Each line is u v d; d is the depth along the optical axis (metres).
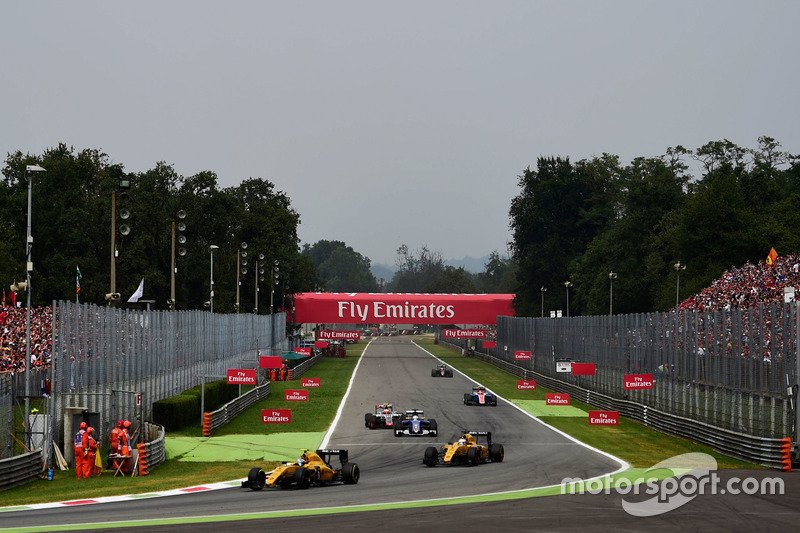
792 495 52.44
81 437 64.00
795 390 68.44
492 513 45.56
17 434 68.81
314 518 44.16
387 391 149.88
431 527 41.41
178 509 47.62
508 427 99.69
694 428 86.75
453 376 188.75
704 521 43.16
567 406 127.81
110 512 46.97
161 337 100.38
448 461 68.06
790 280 125.44
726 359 81.50
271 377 176.62
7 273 183.00
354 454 77.69
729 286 141.12
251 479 55.69
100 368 78.75
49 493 55.56
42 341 129.50
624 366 115.88
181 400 97.69
